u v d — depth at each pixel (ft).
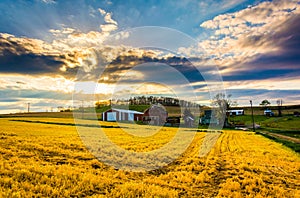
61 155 49.73
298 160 59.88
